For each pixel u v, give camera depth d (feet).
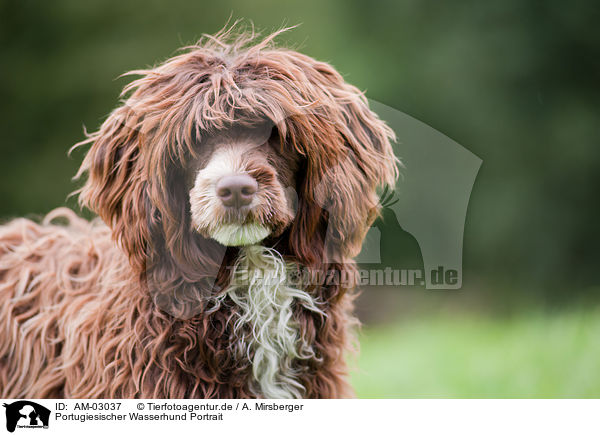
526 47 47.67
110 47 50.24
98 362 15.17
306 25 50.60
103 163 15.75
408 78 48.29
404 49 49.21
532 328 30.94
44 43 50.34
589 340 26.94
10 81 49.96
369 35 50.39
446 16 49.19
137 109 15.03
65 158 50.01
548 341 28.04
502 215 46.78
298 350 15.47
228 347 14.98
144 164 14.66
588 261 47.62
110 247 16.67
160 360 14.76
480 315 44.11
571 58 47.93
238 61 15.25
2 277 17.84
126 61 49.73
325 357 15.83
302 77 15.15
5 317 17.24
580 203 47.47
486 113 47.32
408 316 36.52
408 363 29.27
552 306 43.52
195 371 14.84
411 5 49.52
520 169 47.47
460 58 47.70
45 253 17.95
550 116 47.34
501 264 47.19
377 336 35.50
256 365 15.17
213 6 51.13
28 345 16.72
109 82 49.80
